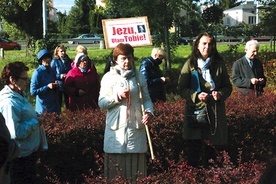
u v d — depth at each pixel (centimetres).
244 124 775
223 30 1883
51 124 680
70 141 664
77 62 852
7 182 440
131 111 574
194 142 652
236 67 866
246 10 6894
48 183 651
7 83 554
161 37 1803
